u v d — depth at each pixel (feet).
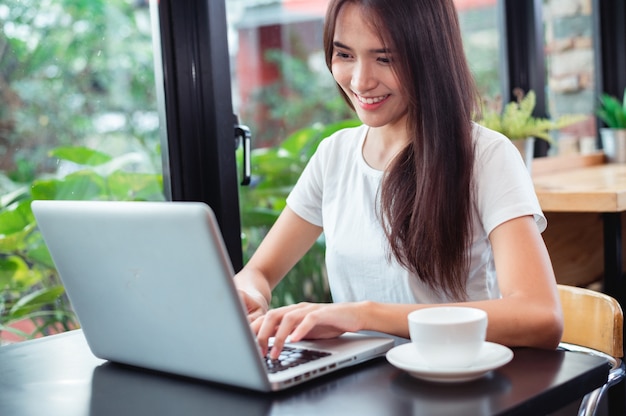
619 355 5.14
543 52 11.23
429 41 4.73
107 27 7.29
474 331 3.48
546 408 3.38
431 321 3.66
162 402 3.57
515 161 4.89
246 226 8.12
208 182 7.16
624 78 12.81
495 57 11.02
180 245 3.43
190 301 3.55
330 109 9.51
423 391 3.44
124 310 3.91
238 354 3.50
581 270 9.88
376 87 4.87
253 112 8.64
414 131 4.82
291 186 8.72
